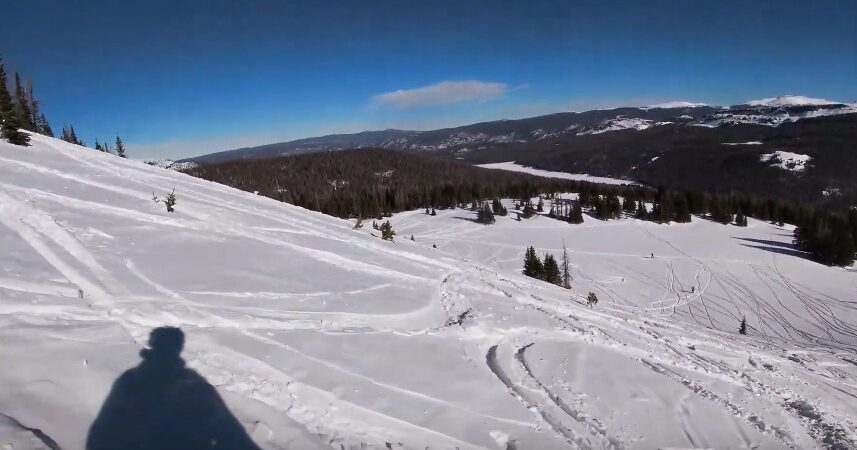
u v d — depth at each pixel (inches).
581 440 338.3
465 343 475.8
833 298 2267.5
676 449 355.9
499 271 1000.9
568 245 3193.9
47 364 252.8
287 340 379.9
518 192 5182.1
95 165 929.5
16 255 409.4
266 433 249.6
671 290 2377.0
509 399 376.5
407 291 596.1
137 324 338.6
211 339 342.3
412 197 4859.7
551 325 577.0
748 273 2659.9
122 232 553.3
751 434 402.6
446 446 296.7
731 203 4394.7
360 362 373.7
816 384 618.2
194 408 253.8
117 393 247.6
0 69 1106.7
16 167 754.8
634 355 543.8
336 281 573.0
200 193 925.8
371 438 283.7
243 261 567.8
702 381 505.0
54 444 197.8
